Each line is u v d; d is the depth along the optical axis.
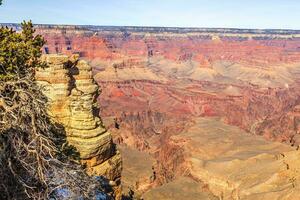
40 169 13.68
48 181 14.11
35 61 22.88
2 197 13.49
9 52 20.44
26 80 17.69
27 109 15.17
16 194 13.67
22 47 21.28
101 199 23.02
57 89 27.45
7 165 13.67
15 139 14.26
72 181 14.29
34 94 16.30
